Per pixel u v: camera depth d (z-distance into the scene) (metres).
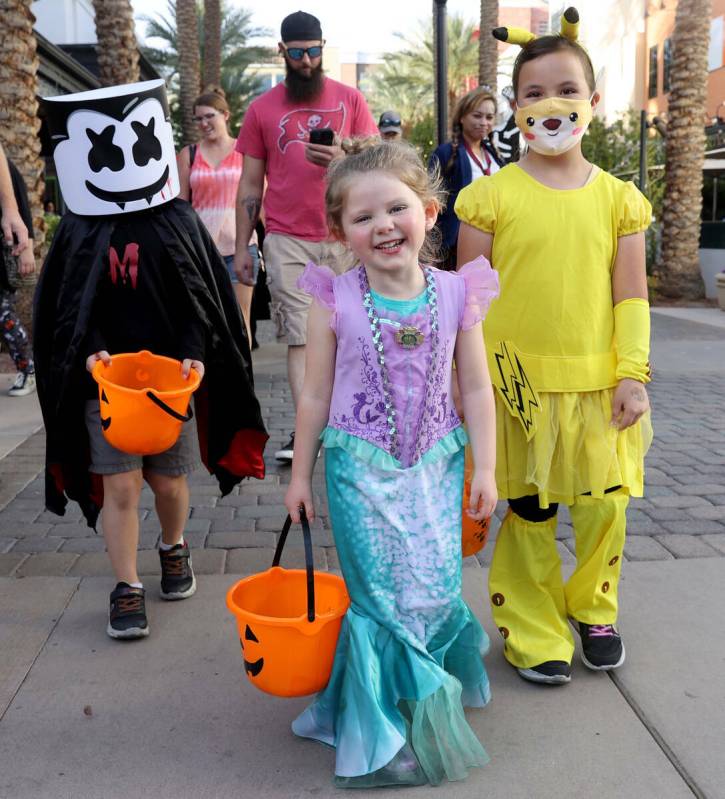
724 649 3.04
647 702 2.72
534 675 2.81
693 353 9.41
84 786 2.36
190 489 4.80
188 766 2.44
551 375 2.76
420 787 2.34
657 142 19.80
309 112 4.78
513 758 2.45
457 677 2.61
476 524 2.80
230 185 6.95
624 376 2.72
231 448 3.50
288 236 4.86
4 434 5.91
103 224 3.06
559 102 2.64
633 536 4.07
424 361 2.38
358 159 2.33
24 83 8.75
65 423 3.07
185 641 3.11
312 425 2.44
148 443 2.87
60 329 3.03
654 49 31.16
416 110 40.88
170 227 3.12
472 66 38.62
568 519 4.32
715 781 2.35
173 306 3.15
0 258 6.46
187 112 25.97
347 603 2.36
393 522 2.36
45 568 3.72
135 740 2.55
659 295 15.34
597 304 2.76
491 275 2.43
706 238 16.38
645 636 3.13
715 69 27.67
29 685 2.83
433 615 2.44
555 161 2.76
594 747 2.50
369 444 2.37
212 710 2.71
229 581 3.60
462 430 2.50
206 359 3.24
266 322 11.99
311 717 2.53
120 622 3.09
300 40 4.63
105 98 2.93
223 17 34.91
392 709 2.37
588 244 2.71
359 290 2.39
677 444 5.71
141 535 4.11
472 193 2.78
